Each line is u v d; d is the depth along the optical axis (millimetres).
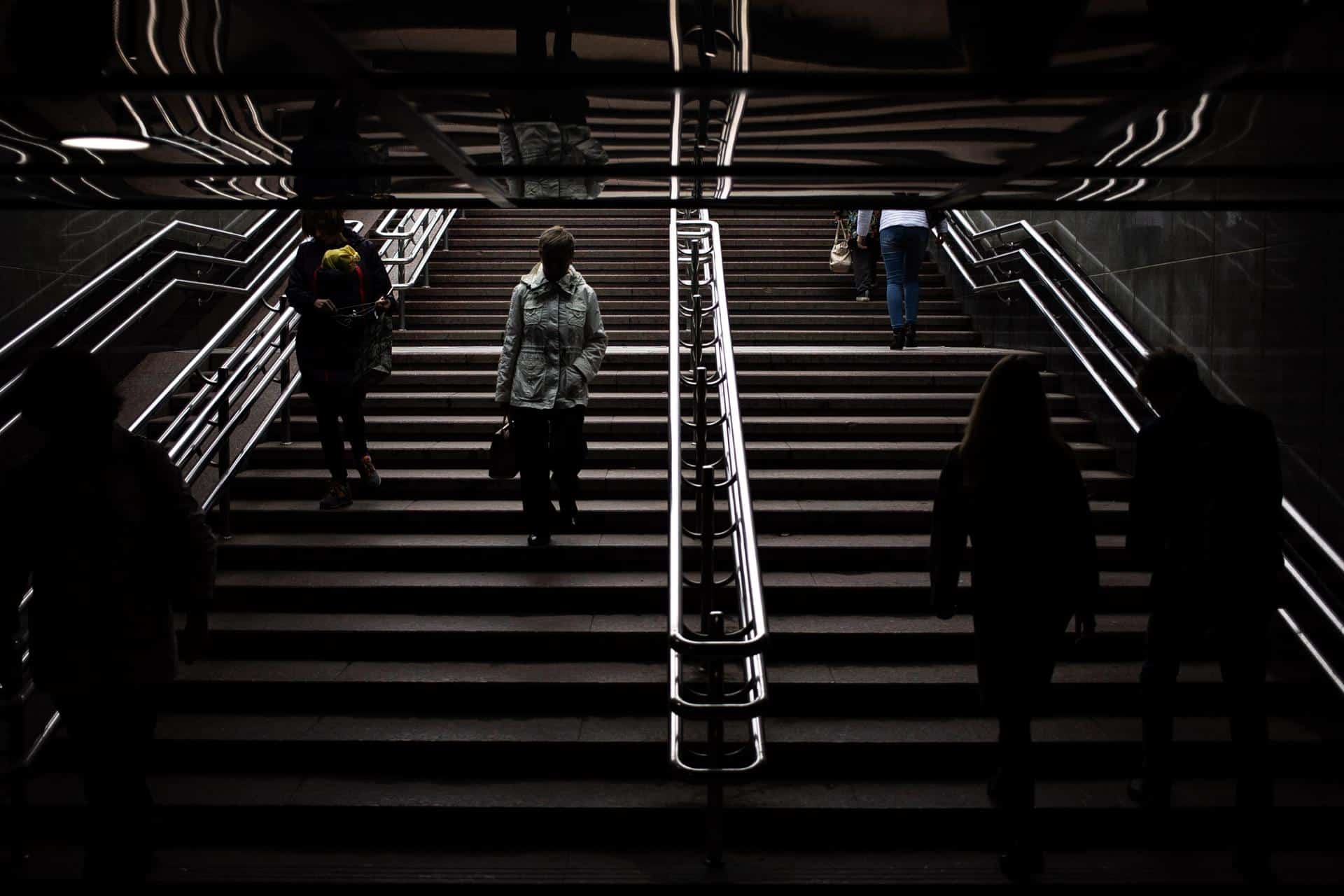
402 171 3635
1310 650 4363
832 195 4641
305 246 5785
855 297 9656
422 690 4547
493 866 3738
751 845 3918
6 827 3943
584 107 3014
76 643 3211
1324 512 4840
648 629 4898
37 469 3199
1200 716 4578
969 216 9414
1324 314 4824
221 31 2342
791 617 5098
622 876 3654
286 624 4957
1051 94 2760
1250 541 3641
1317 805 3979
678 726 3785
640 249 10352
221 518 5672
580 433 5586
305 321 5750
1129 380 5801
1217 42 2363
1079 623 3715
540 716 4504
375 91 2680
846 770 4223
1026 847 3605
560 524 5695
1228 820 3963
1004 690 3607
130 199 4113
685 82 2682
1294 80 2623
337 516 5812
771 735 4285
